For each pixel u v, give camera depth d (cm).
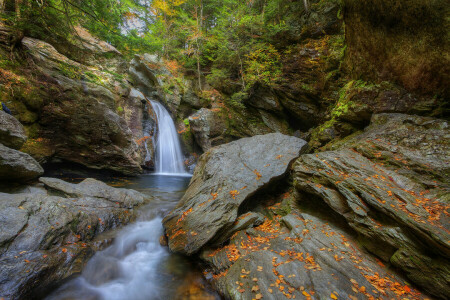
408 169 486
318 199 543
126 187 1052
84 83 1095
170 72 1916
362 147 600
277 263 372
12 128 612
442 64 575
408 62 647
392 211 373
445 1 518
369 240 403
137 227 615
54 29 1020
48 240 413
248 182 654
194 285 421
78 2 786
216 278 411
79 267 411
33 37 1136
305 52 1357
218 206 565
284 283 328
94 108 1057
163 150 1648
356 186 453
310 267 354
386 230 374
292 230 479
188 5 2078
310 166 584
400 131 590
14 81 835
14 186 583
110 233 553
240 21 1491
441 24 543
